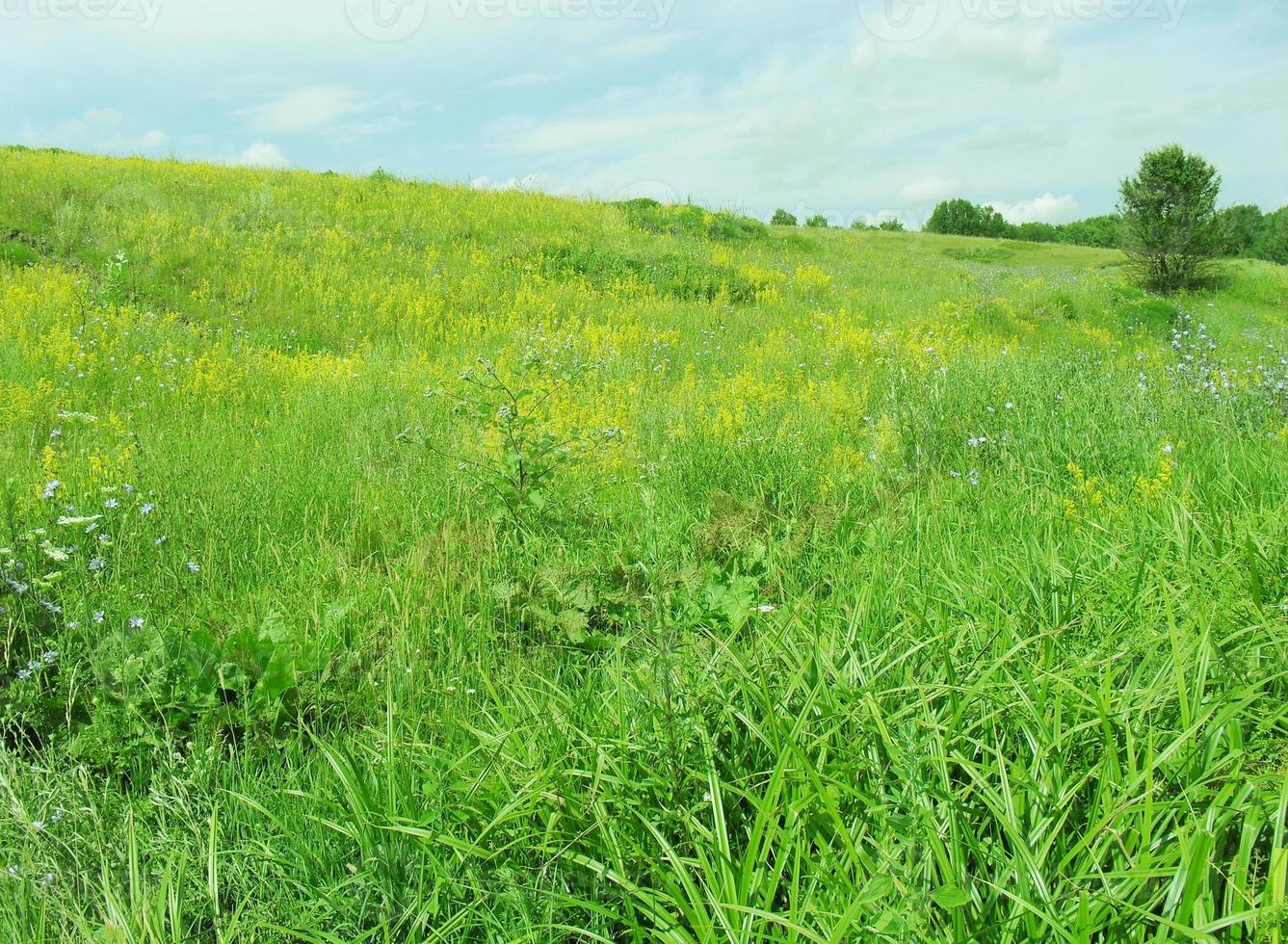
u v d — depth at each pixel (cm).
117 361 911
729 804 209
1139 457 489
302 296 1260
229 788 254
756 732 208
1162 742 197
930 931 161
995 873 176
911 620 261
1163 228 2338
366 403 788
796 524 409
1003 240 3669
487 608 358
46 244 1369
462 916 191
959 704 202
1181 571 267
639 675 247
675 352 1126
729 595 344
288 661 300
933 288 1767
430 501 507
